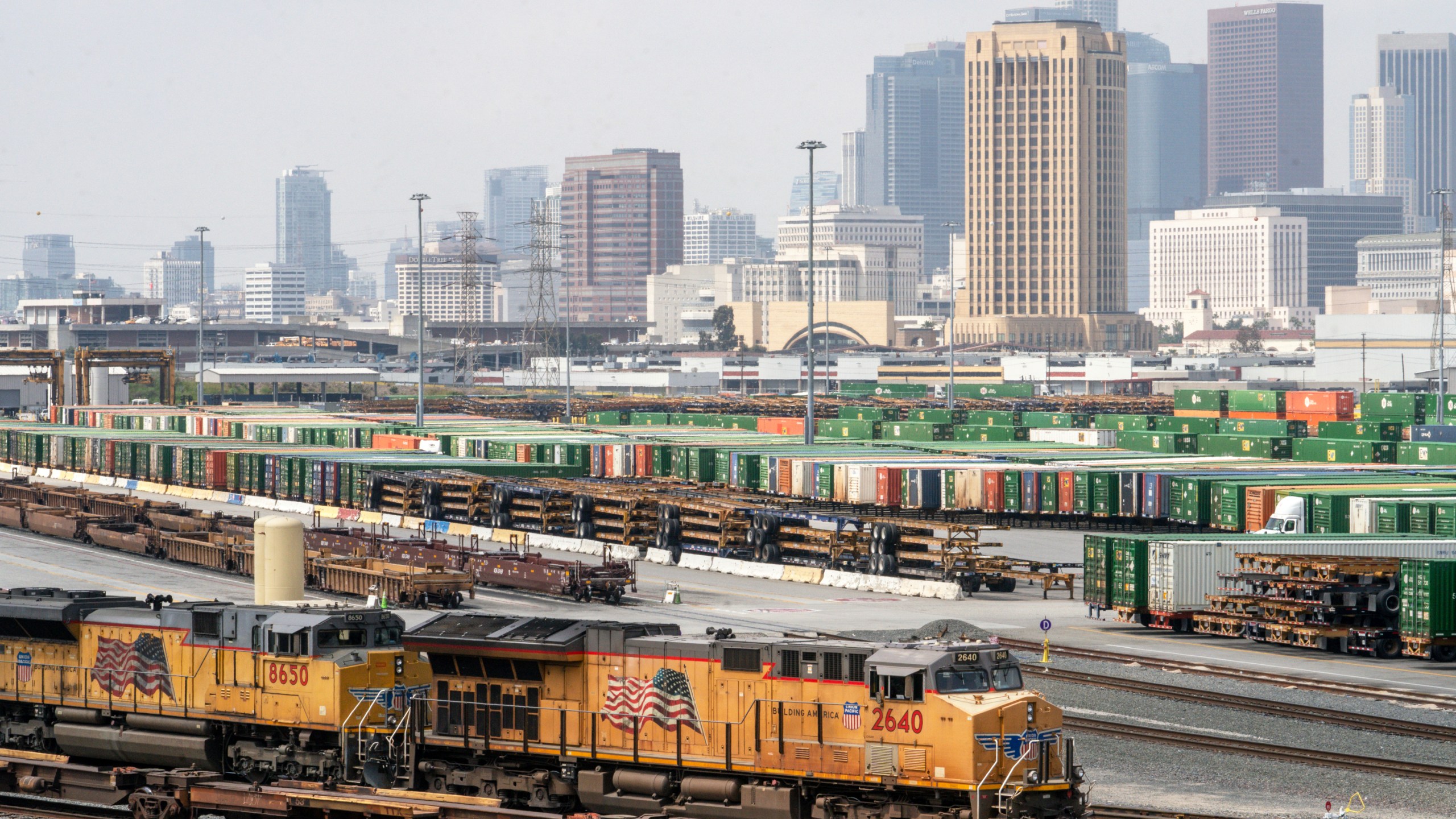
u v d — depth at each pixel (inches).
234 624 3380.9
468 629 3248.0
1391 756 3745.1
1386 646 5182.1
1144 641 5472.4
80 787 3476.9
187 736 3479.3
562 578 6264.8
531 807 3166.8
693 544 7642.7
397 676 3326.8
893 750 2768.2
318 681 3245.6
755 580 7012.8
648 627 3149.6
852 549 6870.1
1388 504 7170.3
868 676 2792.8
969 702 2733.8
